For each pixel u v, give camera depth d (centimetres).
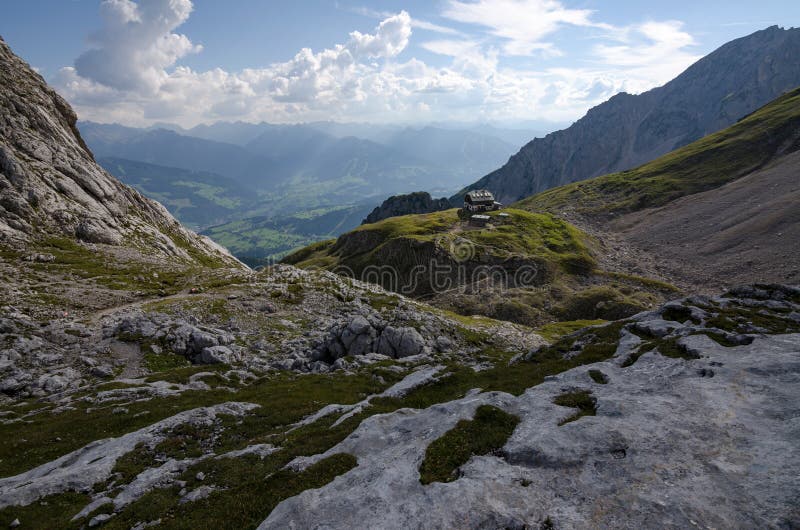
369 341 5872
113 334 5512
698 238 17962
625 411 2086
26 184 10106
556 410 2247
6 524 1933
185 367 4941
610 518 1413
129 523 1866
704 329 3206
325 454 2269
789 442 1617
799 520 1252
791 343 2683
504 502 1548
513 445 1931
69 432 3153
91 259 9081
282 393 4062
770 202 17625
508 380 3269
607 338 3816
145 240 11581
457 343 6675
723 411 1964
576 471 1686
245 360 5409
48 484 2241
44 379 4366
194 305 7056
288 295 8050
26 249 8681
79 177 11706
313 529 1570
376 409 3081
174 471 2370
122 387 4197
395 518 1549
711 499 1414
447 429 2197
